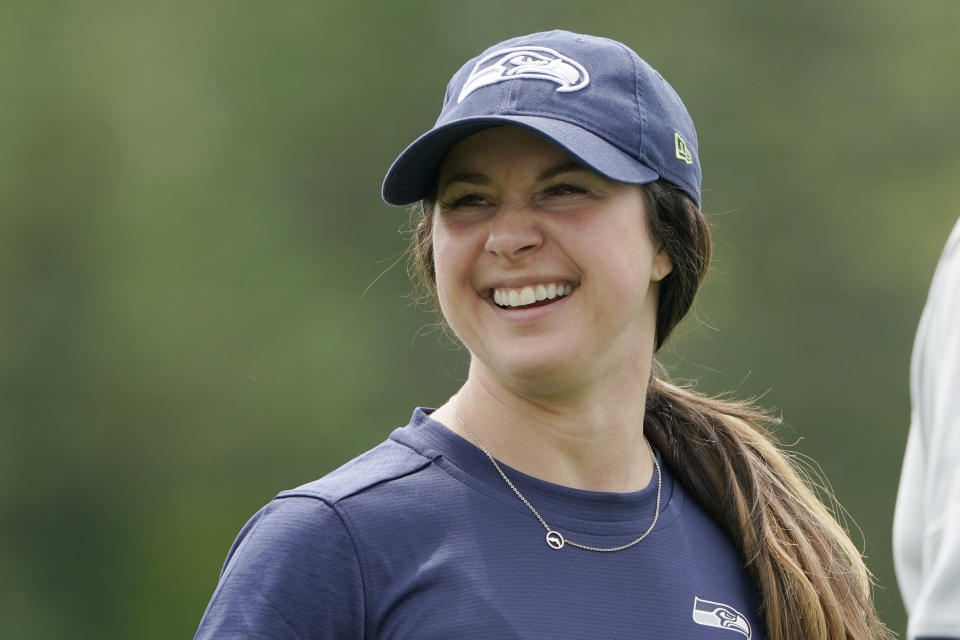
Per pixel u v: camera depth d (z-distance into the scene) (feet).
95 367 208.23
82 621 197.16
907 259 209.15
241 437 204.85
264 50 230.68
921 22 221.66
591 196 29.78
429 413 31.81
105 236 216.33
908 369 203.10
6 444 204.64
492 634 27.43
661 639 29.22
